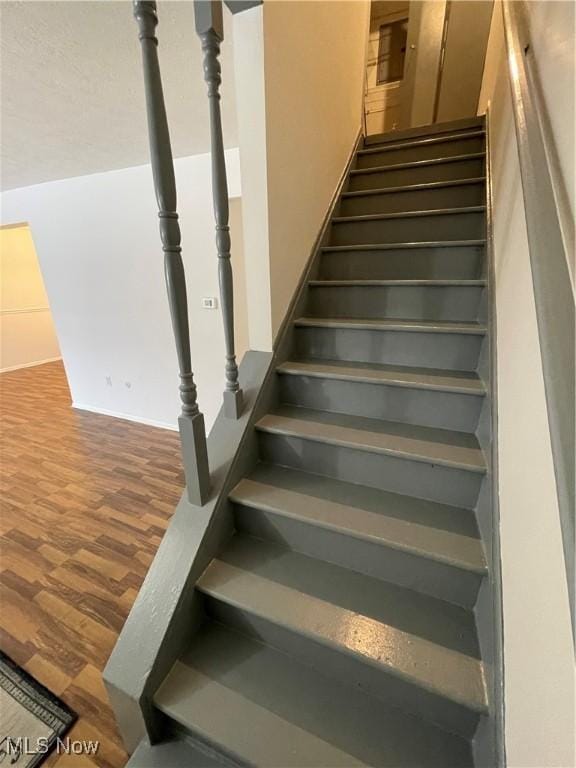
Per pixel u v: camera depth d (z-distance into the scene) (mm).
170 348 3312
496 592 868
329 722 919
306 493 1268
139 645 1021
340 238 2104
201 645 1106
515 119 860
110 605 1639
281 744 881
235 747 879
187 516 1200
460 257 1724
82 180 3137
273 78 1306
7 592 1708
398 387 1377
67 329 3893
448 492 1191
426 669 870
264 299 1491
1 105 1830
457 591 1025
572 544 435
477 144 2285
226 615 1145
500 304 1231
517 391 896
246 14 1198
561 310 539
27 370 5984
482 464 1123
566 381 502
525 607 682
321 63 1750
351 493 1266
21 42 1353
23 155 2562
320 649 1017
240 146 1347
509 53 1079
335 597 1062
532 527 689
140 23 817
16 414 4043
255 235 1429
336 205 2145
